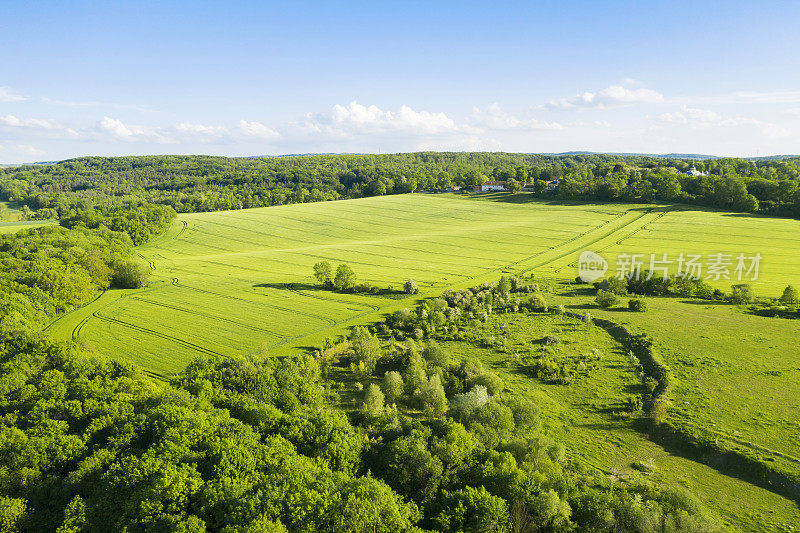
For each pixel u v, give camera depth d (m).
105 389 47.69
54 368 55.97
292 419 43.84
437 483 37.06
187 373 55.81
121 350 71.62
